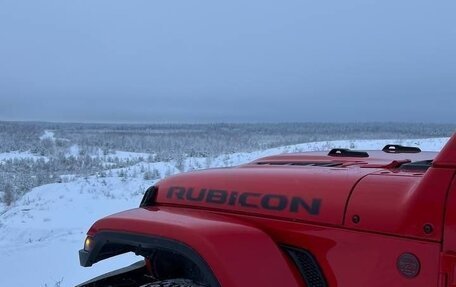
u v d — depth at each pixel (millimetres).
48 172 26578
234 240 2383
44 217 11812
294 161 3287
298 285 2340
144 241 2664
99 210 12602
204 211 2805
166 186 3119
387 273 2074
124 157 38719
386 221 2107
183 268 2938
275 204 2531
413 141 22266
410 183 2164
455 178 1944
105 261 6531
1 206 14750
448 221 1931
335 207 2301
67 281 6203
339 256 2242
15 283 6422
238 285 2264
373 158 3172
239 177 2809
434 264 1949
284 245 2465
